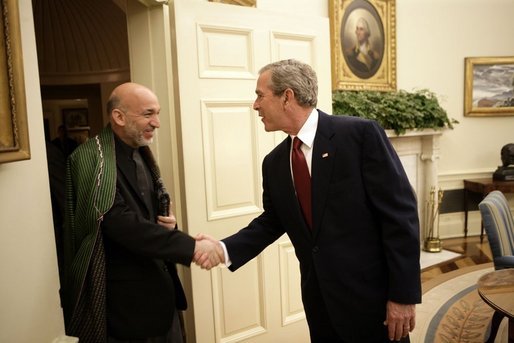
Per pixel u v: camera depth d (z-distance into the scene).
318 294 1.43
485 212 2.53
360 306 1.34
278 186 1.48
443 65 4.82
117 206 1.29
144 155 1.52
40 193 1.06
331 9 3.94
